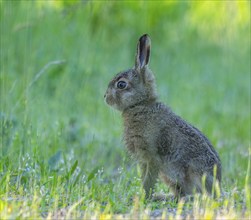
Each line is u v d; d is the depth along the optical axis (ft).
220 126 73.77
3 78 62.44
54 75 73.56
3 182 44.52
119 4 91.15
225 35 97.25
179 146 45.73
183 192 46.14
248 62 93.97
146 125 46.98
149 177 46.83
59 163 50.88
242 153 60.39
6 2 69.36
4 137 53.26
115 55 85.10
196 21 99.76
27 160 49.16
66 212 38.75
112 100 48.91
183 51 93.20
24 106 58.13
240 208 40.01
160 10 93.61
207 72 90.58
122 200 43.04
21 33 74.02
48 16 77.20
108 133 65.21
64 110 68.49
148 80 48.57
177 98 79.61
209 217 36.65
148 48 48.88
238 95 84.79
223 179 53.62
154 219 37.29
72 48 76.38
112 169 57.31
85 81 73.67
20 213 36.40
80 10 79.46
